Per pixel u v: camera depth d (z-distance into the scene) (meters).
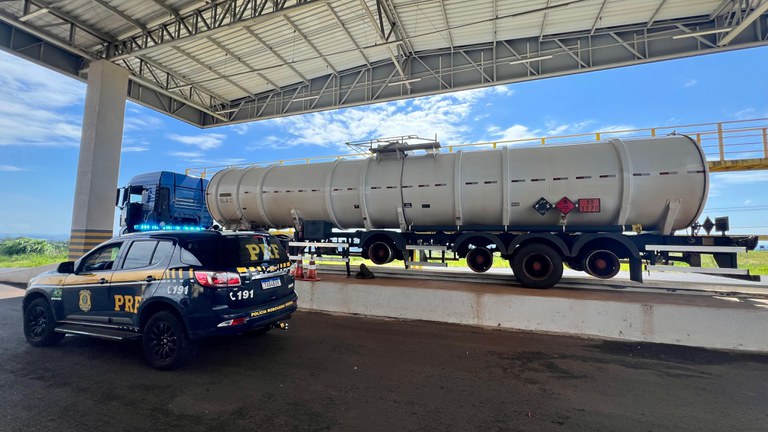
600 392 3.54
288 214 9.38
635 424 2.94
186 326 3.93
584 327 5.52
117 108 12.62
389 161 8.43
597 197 6.68
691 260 6.50
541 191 6.97
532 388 3.63
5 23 11.80
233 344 5.01
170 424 2.90
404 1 11.65
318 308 7.24
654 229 6.92
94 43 12.73
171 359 3.99
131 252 4.54
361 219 8.64
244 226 10.12
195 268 4.01
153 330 4.16
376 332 5.64
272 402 3.30
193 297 3.93
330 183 8.74
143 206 12.02
